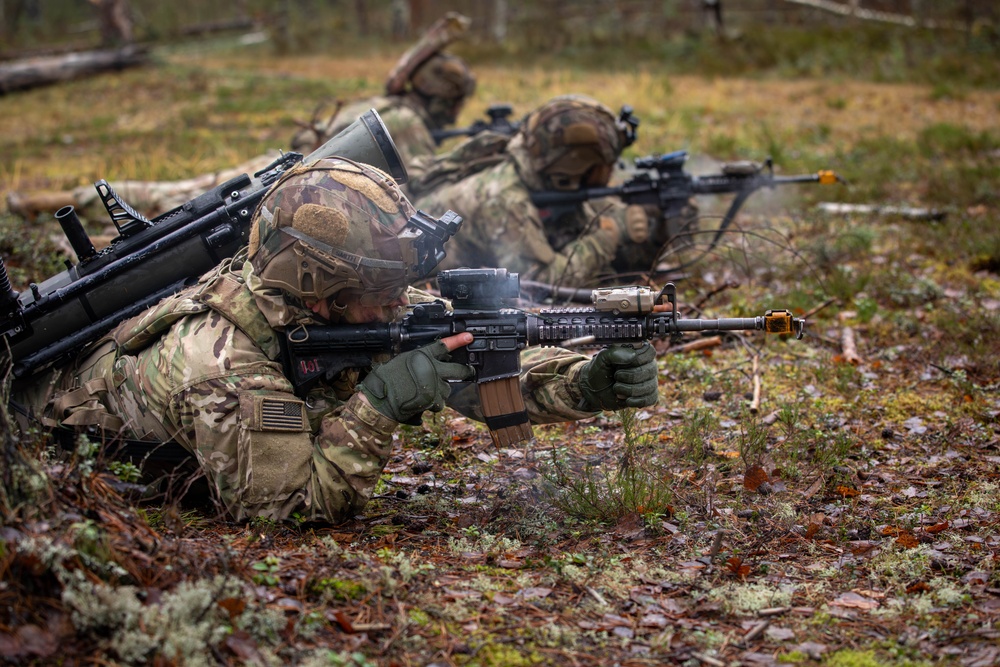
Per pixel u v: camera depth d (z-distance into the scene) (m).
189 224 3.94
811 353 5.89
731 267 7.36
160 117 15.59
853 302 6.61
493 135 6.64
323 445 3.49
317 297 3.40
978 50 18.56
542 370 3.77
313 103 16.14
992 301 6.55
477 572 3.30
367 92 17.11
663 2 26.34
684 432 4.58
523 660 2.78
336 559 3.21
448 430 4.78
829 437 4.66
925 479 4.31
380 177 3.46
